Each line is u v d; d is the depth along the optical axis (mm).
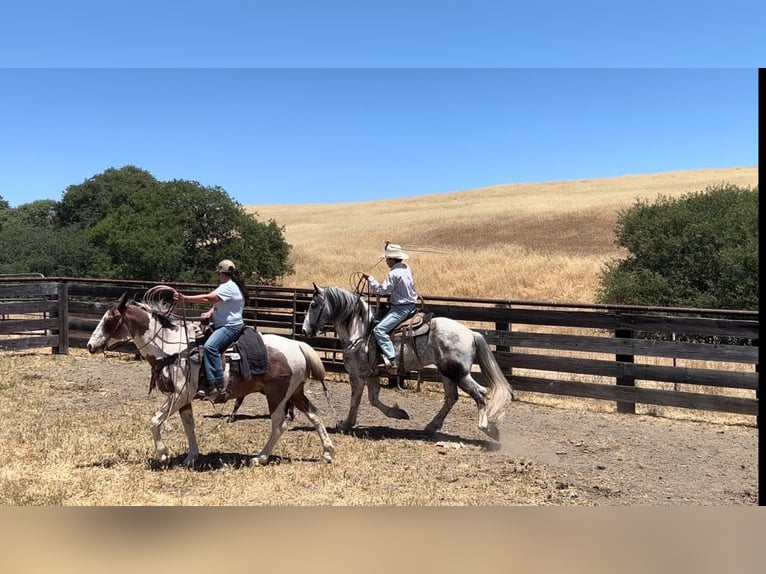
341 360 12445
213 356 6445
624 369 9797
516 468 6945
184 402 6633
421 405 10383
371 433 8461
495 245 50062
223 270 6566
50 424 8195
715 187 23188
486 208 69625
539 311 10352
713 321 9219
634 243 22953
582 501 5934
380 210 83438
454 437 8367
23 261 33219
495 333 10664
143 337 6527
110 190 49562
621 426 9109
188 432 6758
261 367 6586
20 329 13289
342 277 38906
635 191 72562
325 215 83750
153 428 6547
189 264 34625
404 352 8086
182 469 6547
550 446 7969
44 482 6023
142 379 11430
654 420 9516
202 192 35094
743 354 8984
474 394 7844
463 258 39062
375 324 8188
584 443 8102
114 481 6125
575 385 10148
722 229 20938
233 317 6578
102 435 7770
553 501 5918
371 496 5902
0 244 34156
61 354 13766
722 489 6379
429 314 8117
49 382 10961
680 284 21219
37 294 13555
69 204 49031
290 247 38281
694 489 6371
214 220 34969
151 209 34250
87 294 13734
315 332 7973
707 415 9898
